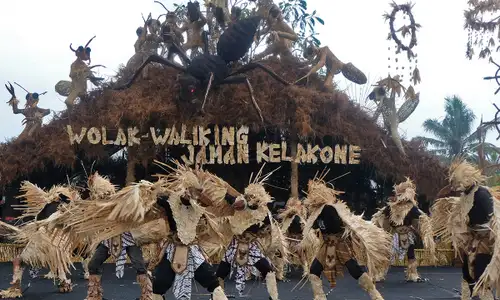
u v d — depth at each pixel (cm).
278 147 1459
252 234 709
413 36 1523
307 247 898
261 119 1368
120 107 1432
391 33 1528
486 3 1581
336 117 1456
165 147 1495
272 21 1564
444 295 922
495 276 642
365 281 696
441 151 4488
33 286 998
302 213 954
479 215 682
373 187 1825
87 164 1703
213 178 616
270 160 1462
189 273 564
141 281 694
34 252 746
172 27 1552
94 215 570
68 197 869
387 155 1501
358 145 1478
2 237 846
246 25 1388
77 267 1344
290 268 1295
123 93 1456
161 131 1489
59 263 736
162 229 604
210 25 1702
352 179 1830
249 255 708
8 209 1647
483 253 683
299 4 2211
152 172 1766
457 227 719
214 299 562
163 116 1434
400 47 1534
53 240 680
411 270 1123
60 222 614
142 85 1483
